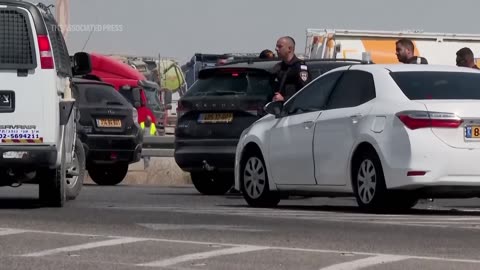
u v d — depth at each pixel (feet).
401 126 154.40
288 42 208.23
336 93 170.50
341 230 132.26
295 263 103.60
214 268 100.73
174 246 115.55
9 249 113.09
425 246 116.67
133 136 269.64
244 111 213.87
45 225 136.26
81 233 127.65
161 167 309.01
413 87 160.15
